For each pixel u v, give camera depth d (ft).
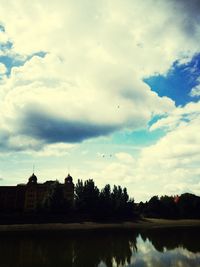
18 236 246.06
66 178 526.16
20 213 401.49
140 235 263.90
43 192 486.38
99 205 441.68
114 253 161.27
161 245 194.80
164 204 529.45
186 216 524.93
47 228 337.93
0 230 312.09
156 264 131.13
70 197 507.71
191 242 212.23
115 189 500.74
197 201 537.65
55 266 128.26
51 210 399.03
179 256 151.53
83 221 401.90
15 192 472.03
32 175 489.26
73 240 218.38
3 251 164.96
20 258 145.18
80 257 148.36
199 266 126.72
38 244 194.80
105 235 260.62
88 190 447.01
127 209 491.31
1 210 453.17
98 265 130.00
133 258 146.30
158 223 447.83
